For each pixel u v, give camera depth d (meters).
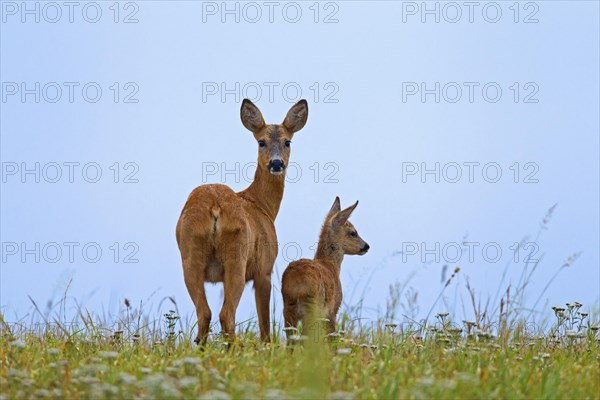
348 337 14.88
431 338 14.52
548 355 12.53
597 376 12.23
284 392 10.33
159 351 13.41
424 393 10.67
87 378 10.59
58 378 11.15
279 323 15.73
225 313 14.62
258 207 16.36
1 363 12.26
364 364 12.38
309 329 14.56
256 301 15.87
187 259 14.74
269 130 17.22
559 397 11.02
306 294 15.23
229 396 10.04
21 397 10.60
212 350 13.05
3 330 14.95
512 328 15.12
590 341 14.62
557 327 15.10
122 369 11.65
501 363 12.21
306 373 10.84
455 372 11.52
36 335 14.98
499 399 10.78
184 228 14.74
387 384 10.66
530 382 11.48
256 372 11.55
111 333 14.74
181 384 10.15
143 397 10.31
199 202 14.84
